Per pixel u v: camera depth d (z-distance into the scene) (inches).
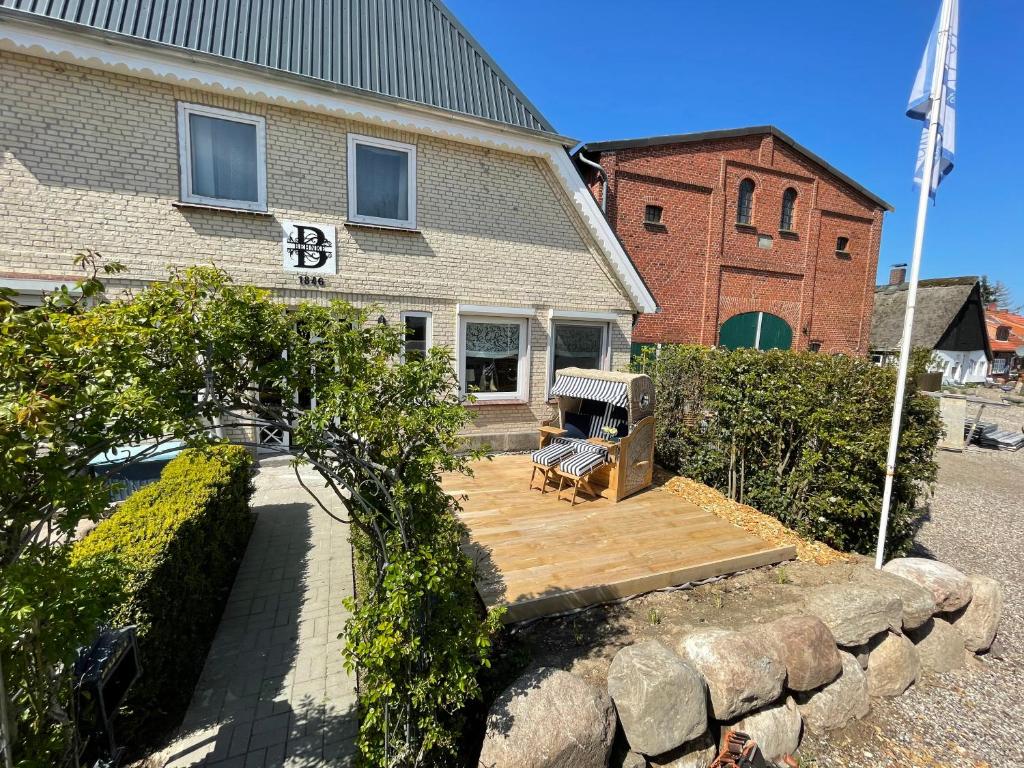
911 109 189.5
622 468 244.2
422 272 332.5
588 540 196.4
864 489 200.8
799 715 131.1
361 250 314.3
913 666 151.9
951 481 394.6
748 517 223.9
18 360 62.3
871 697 147.3
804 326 673.0
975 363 1220.5
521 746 94.7
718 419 266.1
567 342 397.4
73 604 77.4
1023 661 168.4
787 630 135.0
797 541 206.4
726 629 139.0
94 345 68.2
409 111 306.3
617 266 395.2
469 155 339.9
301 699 131.4
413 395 101.1
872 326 1088.2
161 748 115.0
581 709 101.9
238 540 207.6
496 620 108.6
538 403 383.6
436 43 343.6
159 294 83.0
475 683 100.4
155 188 264.1
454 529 126.7
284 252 293.9
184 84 260.4
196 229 273.7
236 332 84.7
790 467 236.1
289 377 91.7
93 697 98.8
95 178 251.9
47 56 235.8
